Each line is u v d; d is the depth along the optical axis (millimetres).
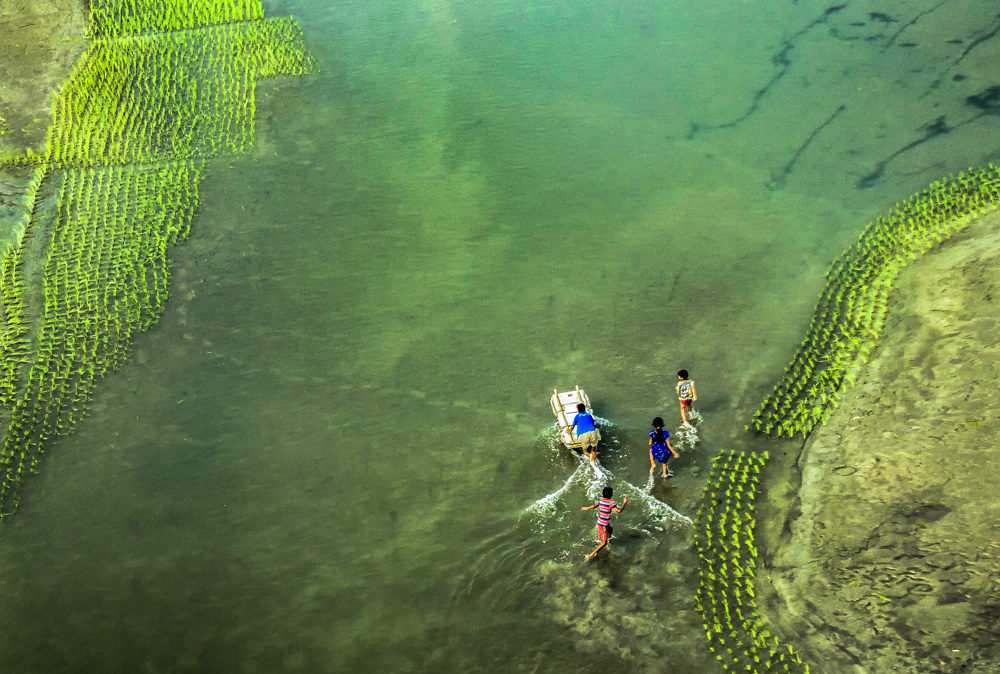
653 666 13641
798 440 17484
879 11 34062
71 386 20141
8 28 37125
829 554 14984
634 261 22891
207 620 15008
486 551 15789
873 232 22922
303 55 34281
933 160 25469
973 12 33000
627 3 36938
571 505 16516
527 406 18828
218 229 25188
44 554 16406
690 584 14898
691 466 17141
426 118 30016
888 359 18875
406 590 15242
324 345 20969
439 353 20484
